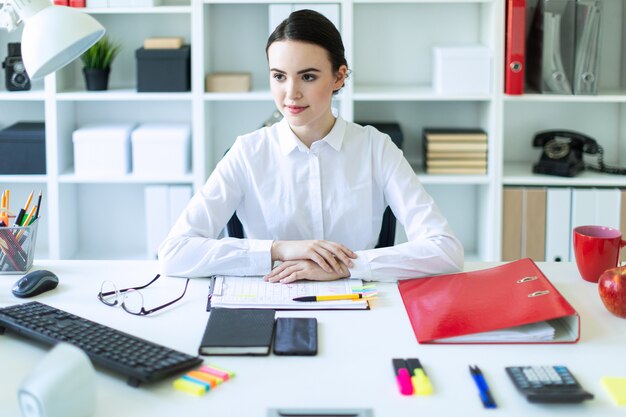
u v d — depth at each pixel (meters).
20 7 1.67
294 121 1.87
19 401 1.19
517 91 3.23
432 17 3.50
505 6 3.21
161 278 1.86
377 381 1.33
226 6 3.48
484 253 3.47
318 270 1.82
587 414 1.22
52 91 3.29
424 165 3.44
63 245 3.45
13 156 3.34
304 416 1.21
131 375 1.30
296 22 1.81
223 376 1.33
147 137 3.32
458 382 1.33
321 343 1.48
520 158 3.62
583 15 3.21
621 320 1.60
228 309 1.60
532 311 1.52
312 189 2.08
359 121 3.58
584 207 3.30
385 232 2.20
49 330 1.47
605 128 3.59
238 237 2.22
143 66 3.28
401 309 1.65
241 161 2.08
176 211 3.37
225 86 3.32
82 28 1.66
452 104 3.58
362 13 3.50
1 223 1.90
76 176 3.33
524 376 1.31
